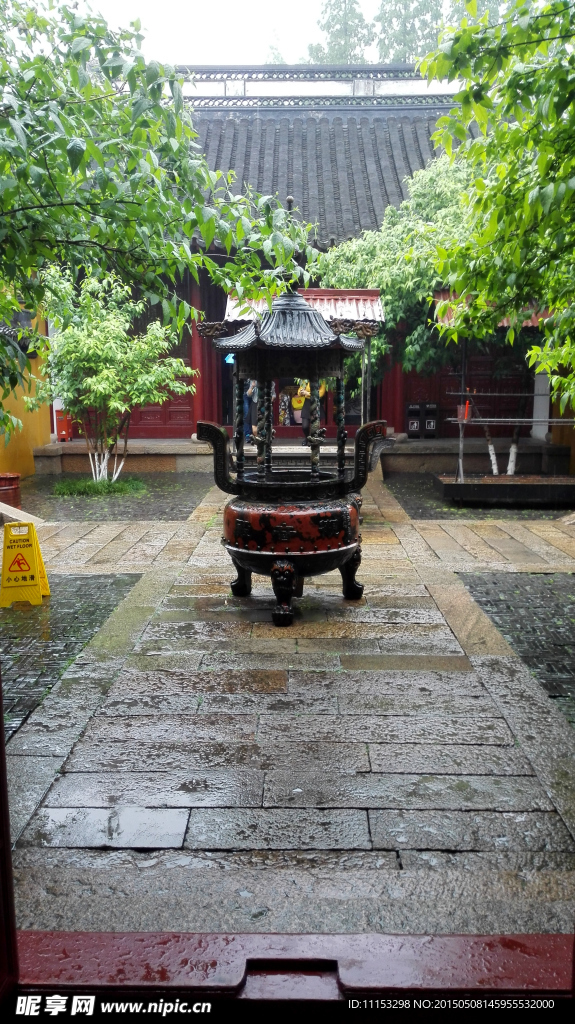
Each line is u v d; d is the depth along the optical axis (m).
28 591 6.41
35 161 3.42
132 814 3.30
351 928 2.60
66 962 2.37
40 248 3.80
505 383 16.58
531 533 9.27
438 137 4.10
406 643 5.30
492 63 3.54
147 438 16.77
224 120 18.53
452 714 4.21
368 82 19.06
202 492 12.89
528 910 2.69
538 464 14.96
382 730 4.03
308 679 4.68
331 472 6.41
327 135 18.33
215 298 16.66
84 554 8.26
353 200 16.62
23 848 3.06
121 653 5.13
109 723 4.12
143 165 3.37
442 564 7.67
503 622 5.86
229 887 2.83
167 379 12.67
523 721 4.13
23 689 4.63
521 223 4.01
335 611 6.03
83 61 3.26
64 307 5.15
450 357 13.90
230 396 18.06
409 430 16.34
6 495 10.78
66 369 12.02
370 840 3.11
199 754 3.80
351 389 15.75
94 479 13.16
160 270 4.10
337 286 13.56
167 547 8.56
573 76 3.35
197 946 2.43
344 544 5.80
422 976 2.30
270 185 16.67
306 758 3.75
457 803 3.37
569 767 3.67
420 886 2.83
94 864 2.97
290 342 5.42
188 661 4.98
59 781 3.56
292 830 3.19
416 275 12.55
